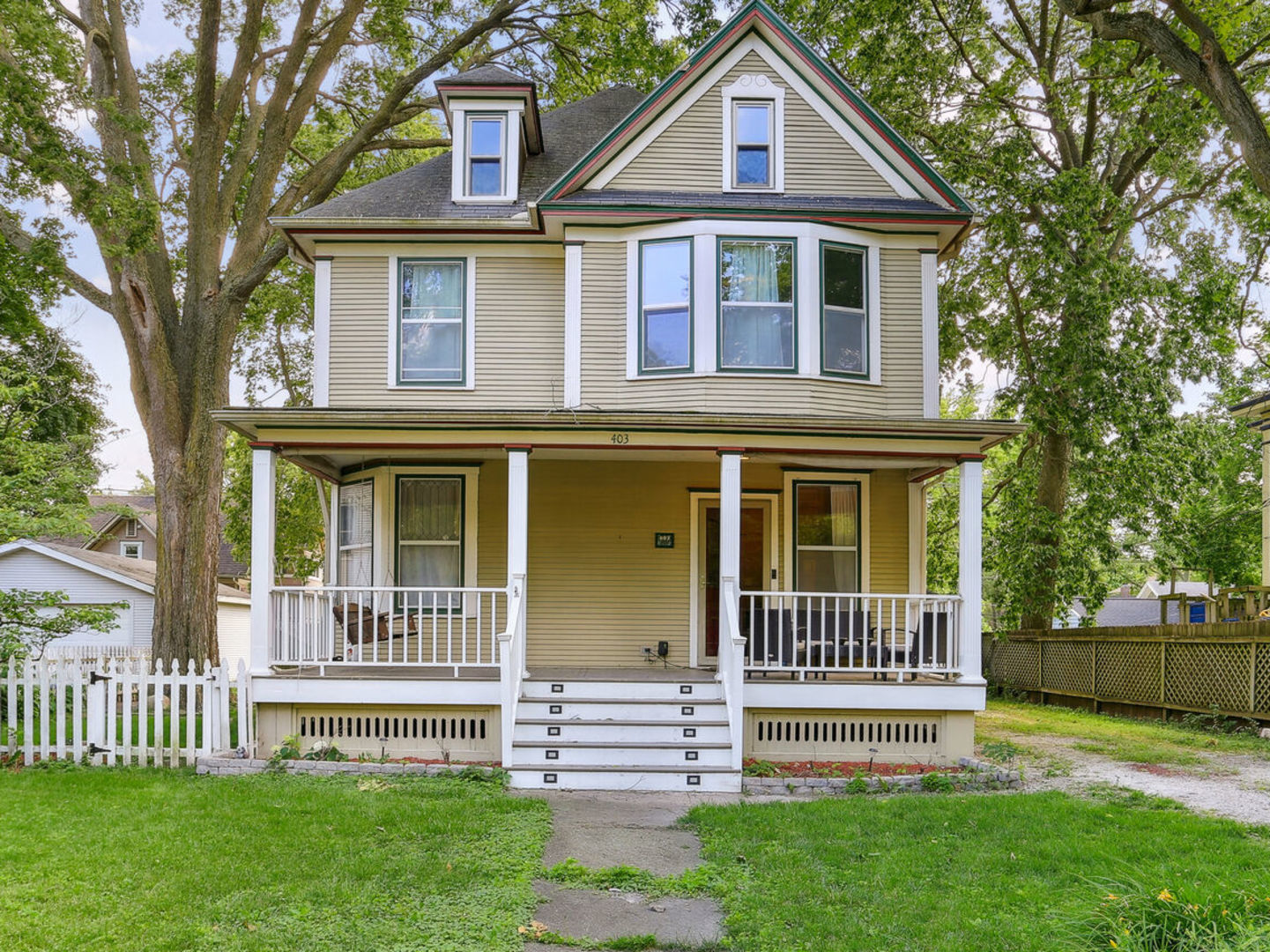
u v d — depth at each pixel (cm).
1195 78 975
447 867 640
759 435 1098
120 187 1498
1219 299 1805
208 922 541
